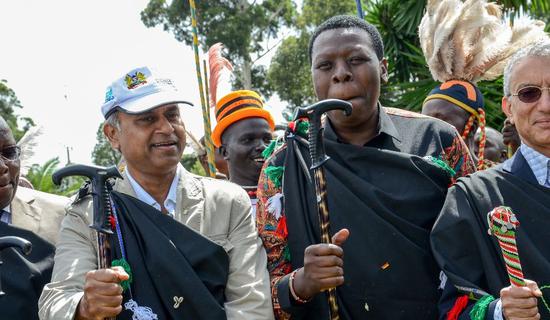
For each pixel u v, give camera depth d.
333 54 3.56
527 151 3.29
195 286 3.27
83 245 3.43
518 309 2.79
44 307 3.27
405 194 3.46
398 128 3.76
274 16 23.23
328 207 3.40
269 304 3.43
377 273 3.37
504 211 2.84
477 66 4.95
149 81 3.61
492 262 3.11
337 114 3.57
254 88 24.41
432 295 3.38
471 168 3.74
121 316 3.25
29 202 4.15
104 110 3.65
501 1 10.65
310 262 3.22
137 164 3.59
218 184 3.71
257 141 5.11
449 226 3.22
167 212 3.62
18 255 3.77
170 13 21.00
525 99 3.21
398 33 10.66
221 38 20.59
